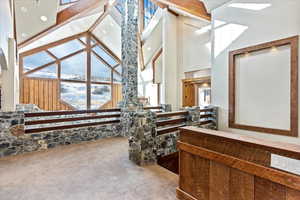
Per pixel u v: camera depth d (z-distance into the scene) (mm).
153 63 9742
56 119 4242
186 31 7465
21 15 5508
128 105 5258
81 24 8289
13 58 4793
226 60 4906
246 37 4449
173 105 7695
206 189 1812
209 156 1756
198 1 5590
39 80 8258
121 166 3125
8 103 4797
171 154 3910
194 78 7191
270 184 1336
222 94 5020
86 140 4730
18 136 3680
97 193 2250
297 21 3619
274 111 4008
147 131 3254
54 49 8594
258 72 4293
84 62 9602
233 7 4715
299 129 3611
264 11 4117
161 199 2129
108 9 7316
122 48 5645
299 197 1194
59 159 3416
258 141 1473
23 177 2656
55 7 5508
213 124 5121
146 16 8453
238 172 1536
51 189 2328
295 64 3643
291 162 1225
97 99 10148
